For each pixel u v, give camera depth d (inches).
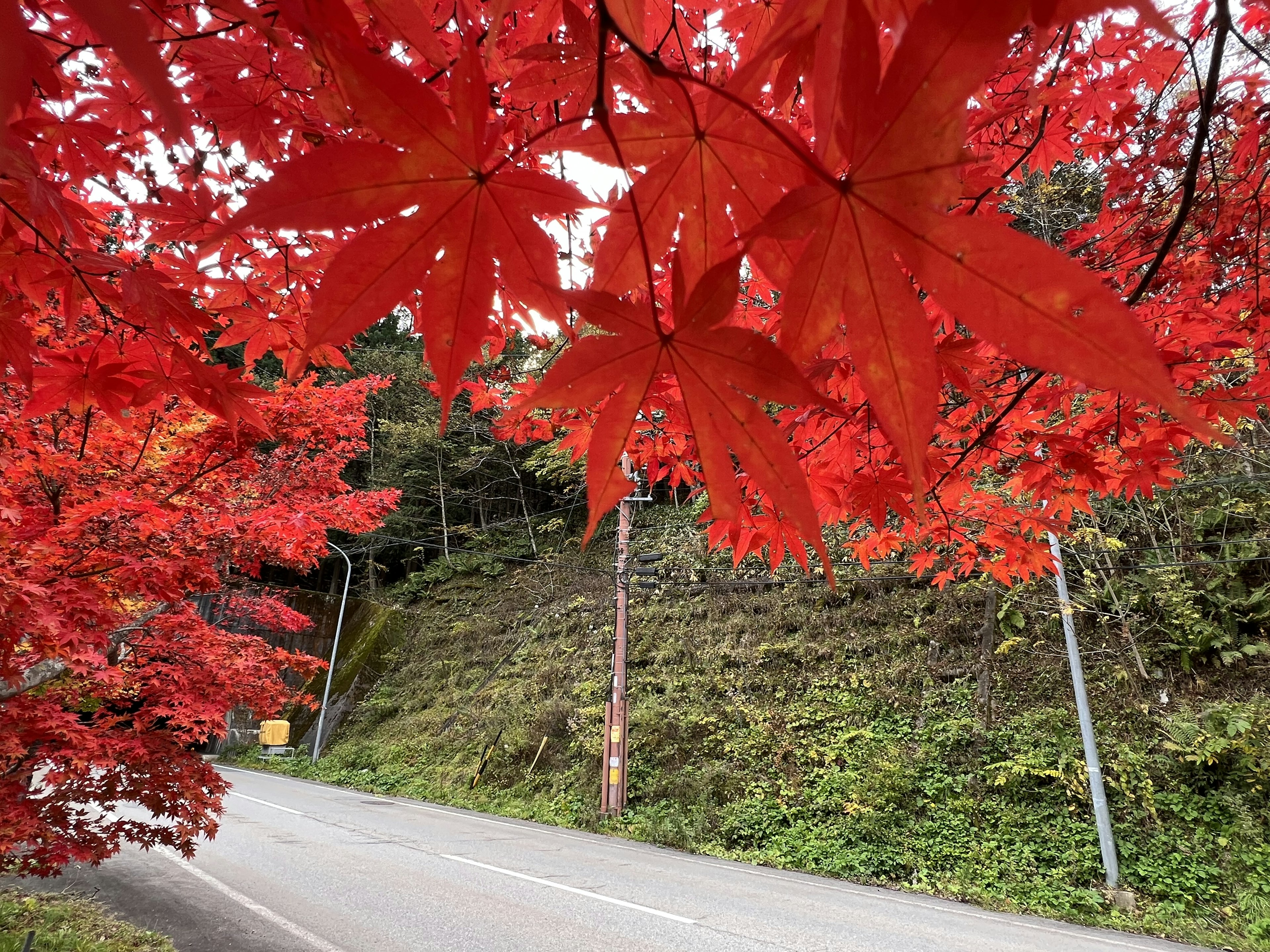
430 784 526.3
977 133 62.3
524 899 243.3
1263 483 339.3
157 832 159.8
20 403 128.9
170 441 153.7
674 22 43.1
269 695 188.2
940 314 55.1
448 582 800.9
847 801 340.5
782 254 21.6
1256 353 74.2
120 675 136.3
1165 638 342.0
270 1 16.8
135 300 41.6
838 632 446.9
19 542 122.6
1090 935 226.1
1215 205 81.7
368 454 853.8
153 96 9.2
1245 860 257.4
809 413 67.0
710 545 71.1
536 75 30.1
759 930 215.2
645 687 489.1
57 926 188.1
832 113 16.4
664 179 20.9
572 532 770.8
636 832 376.8
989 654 377.4
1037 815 300.5
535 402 19.7
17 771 146.5
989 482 211.8
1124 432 82.1
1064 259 13.4
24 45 11.3
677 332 18.2
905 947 202.1
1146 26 12.0
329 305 19.4
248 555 164.6
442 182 18.9
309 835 348.8
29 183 31.4
